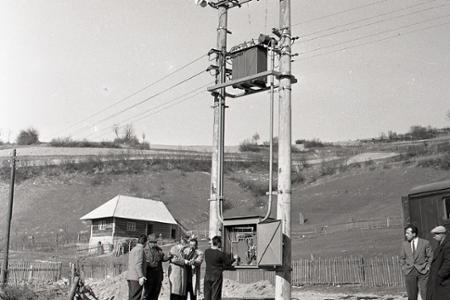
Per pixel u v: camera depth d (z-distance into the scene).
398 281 25.73
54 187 93.25
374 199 67.06
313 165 110.69
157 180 98.94
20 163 105.31
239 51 13.72
